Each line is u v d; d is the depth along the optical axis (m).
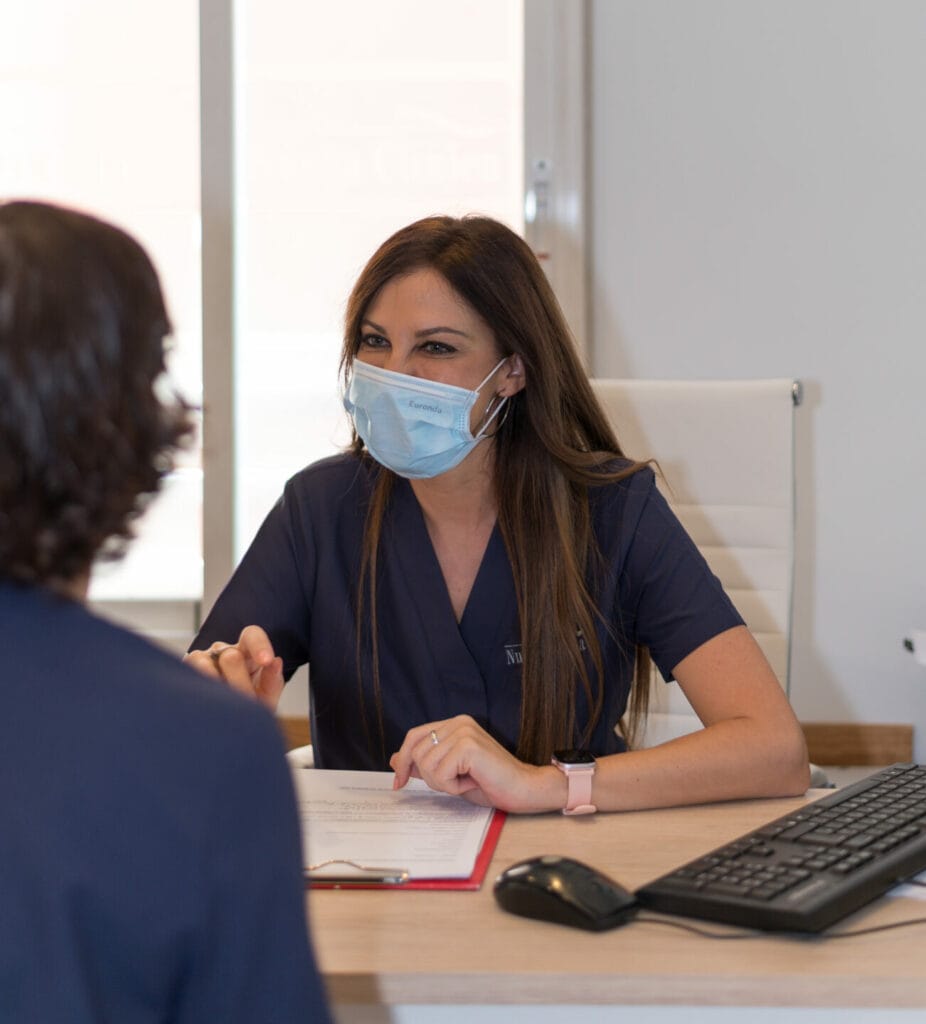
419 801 1.22
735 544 2.03
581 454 1.59
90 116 2.82
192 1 2.78
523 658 1.53
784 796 1.29
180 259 2.83
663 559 1.55
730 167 2.68
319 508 1.65
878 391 2.69
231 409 2.82
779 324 2.70
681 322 2.72
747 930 0.91
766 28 2.65
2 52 2.81
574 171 2.69
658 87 2.68
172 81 2.80
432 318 1.49
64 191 2.83
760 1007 0.85
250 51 2.77
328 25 2.77
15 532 0.59
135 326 0.62
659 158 2.69
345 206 2.80
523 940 0.90
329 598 1.61
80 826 0.55
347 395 1.57
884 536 2.72
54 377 0.59
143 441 0.63
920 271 2.67
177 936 0.55
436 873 1.01
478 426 1.52
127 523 0.64
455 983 0.85
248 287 2.82
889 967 0.85
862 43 2.64
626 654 1.59
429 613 1.56
